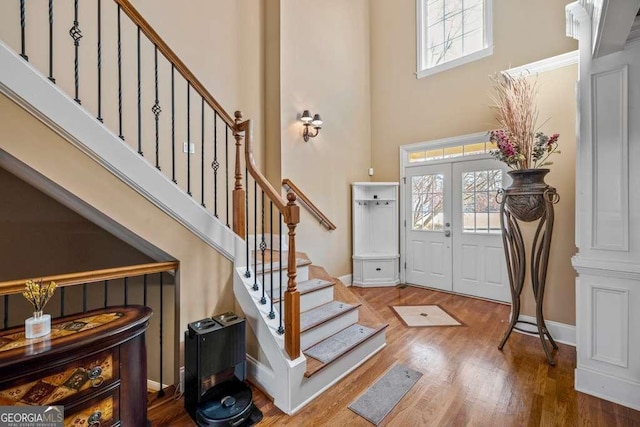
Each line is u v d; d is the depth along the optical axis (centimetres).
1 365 108
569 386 213
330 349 228
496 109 383
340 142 459
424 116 456
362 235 490
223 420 170
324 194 434
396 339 290
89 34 249
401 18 482
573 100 297
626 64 190
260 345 212
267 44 378
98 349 134
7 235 251
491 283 401
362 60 502
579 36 209
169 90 294
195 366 182
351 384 218
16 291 143
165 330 246
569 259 296
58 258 265
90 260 268
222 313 226
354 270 475
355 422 180
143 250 211
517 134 268
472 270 418
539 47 354
